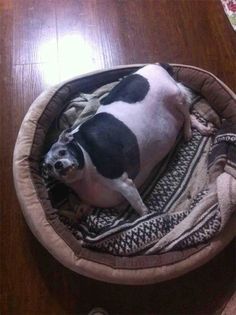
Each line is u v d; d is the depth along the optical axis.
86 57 1.92
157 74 1.48
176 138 1.59
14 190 1.56
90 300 1.38
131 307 1.37
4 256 1.44
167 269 1.26
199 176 1.54
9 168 1.60
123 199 1.43
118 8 2.08
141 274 1.25
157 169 1.55
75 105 1.57
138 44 1.97
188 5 2.10
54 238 1.27
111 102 1.41
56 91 1.53
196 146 1.60
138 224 1.33
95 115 1.39
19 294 1.38
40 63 1.88
